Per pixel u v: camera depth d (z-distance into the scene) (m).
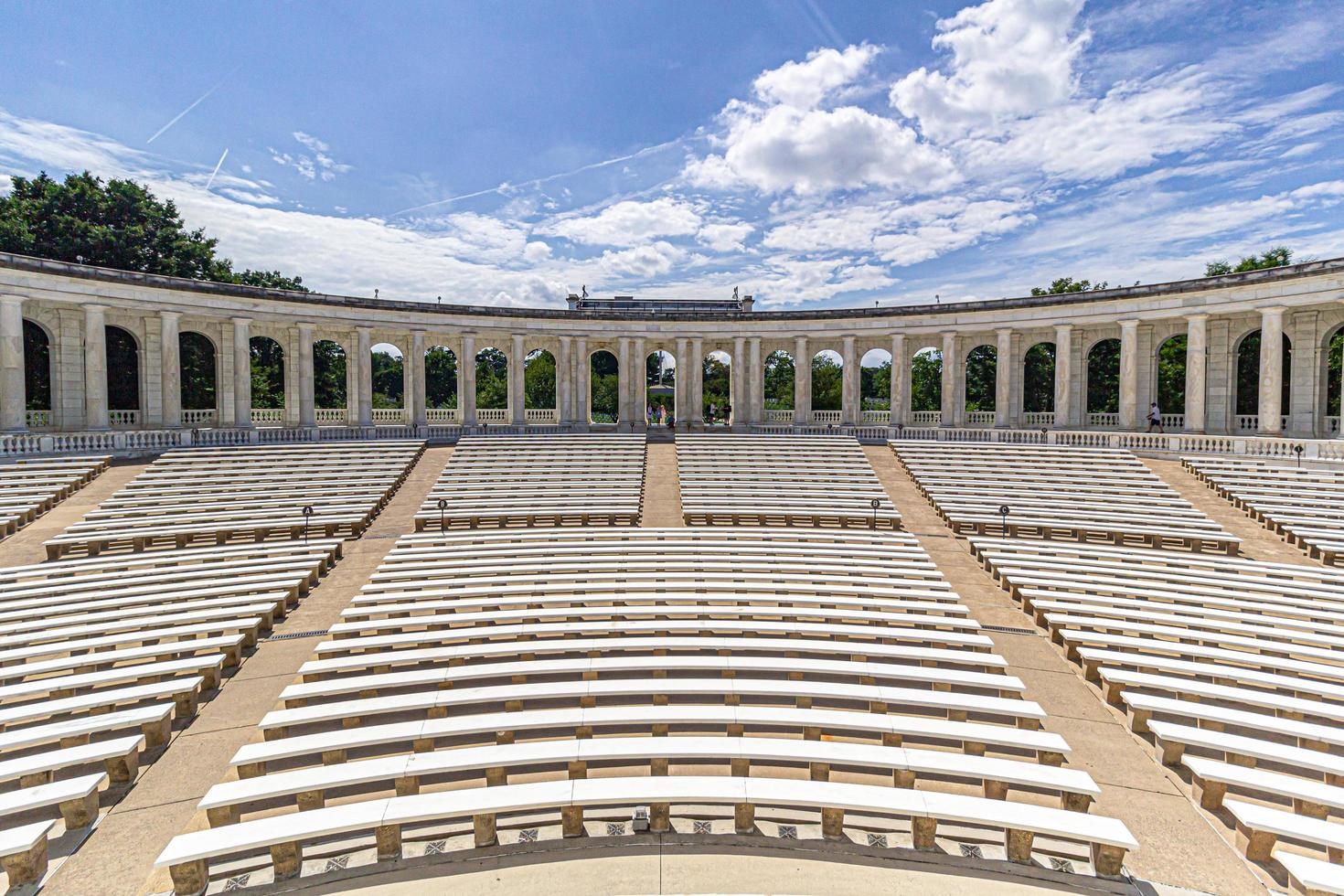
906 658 15.82
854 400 57.62
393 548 26.88
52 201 53.38
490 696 11.96
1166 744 11.62
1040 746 10.31
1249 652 16.05
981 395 85.44
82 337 43.72
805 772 11.37
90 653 16.11
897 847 9.32
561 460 41.97
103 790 10.82
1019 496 34.25
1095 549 26.52
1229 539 26.33
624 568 21.94
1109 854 8.79
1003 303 51.06
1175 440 40.28
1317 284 38.19
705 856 9.07
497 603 17.70
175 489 33.03
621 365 59.50
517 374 57.84
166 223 59.62
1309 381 43.78
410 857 9.09
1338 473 32.16
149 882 8.89
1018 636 17.91
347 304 51.25
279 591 19.86
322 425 55.62
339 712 11.30
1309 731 11.02
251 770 10.70
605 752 9.91
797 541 27.78
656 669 14.39
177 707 13.21
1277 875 8.95
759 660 13.70
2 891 9.29
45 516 29.38
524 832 9.61
